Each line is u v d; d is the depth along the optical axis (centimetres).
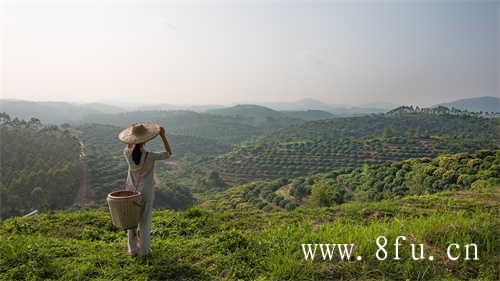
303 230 667
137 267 503
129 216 504
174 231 738
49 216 819
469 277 514
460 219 691
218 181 9338
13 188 4444
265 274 500
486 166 2742
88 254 559
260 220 857
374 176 4397
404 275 498
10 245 541
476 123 13425
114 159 8388
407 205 980
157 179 8719
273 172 9194
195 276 491
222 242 590
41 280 464
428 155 8206
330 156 9375
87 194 5925
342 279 488
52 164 5816
